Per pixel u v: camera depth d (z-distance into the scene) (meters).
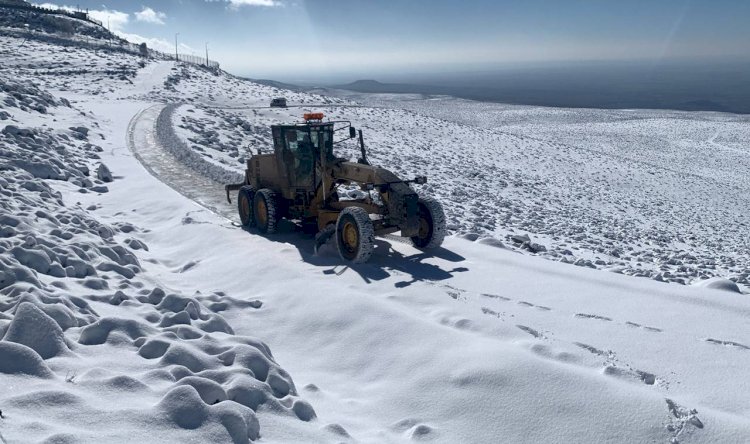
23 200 10.56
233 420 3.92
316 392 5.50
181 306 6.68
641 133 93.69
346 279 8.75
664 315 7.23
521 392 5.12
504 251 10.36
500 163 41.03
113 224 12.12
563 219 22.41
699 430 4.55
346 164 10.61
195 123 31.48
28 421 3.48
